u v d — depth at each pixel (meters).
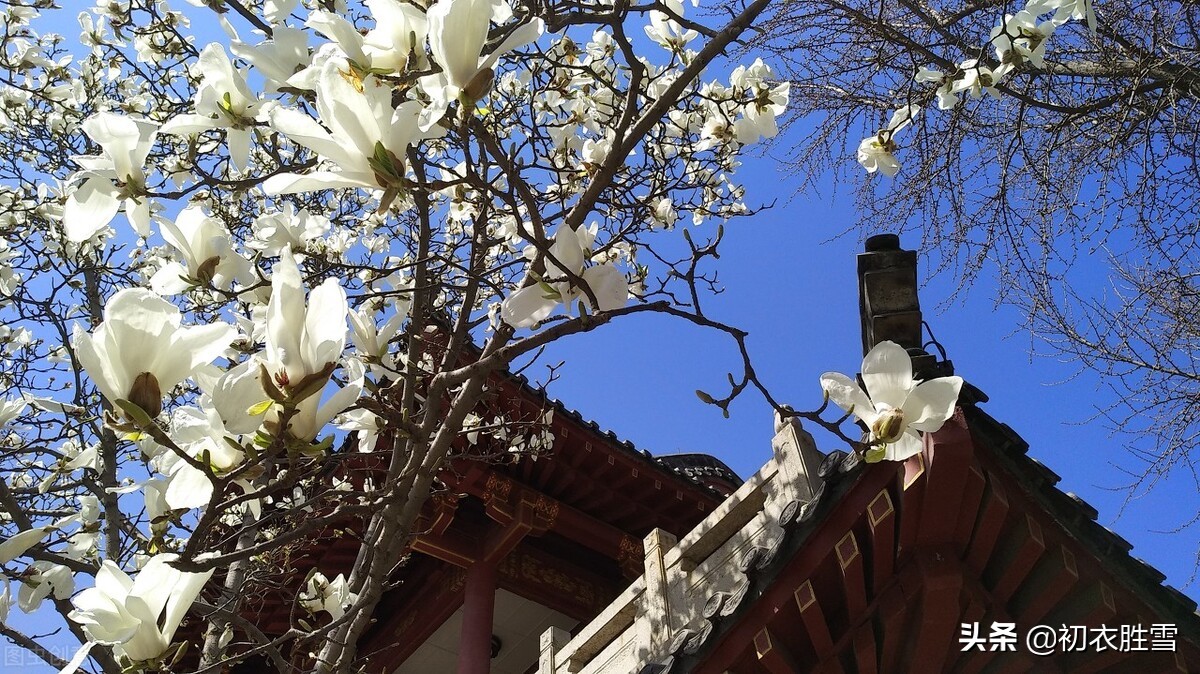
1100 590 3.33
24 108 5.88
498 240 2.99
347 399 1.26
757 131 3.53
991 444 3.27
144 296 1.18
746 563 3.71
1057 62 5.29
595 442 7.41
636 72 2.52
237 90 1.97
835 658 3.64
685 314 1.84
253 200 4.89
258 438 1.22
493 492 7.46
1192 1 4.72
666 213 4.11
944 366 3.18
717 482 10.22
